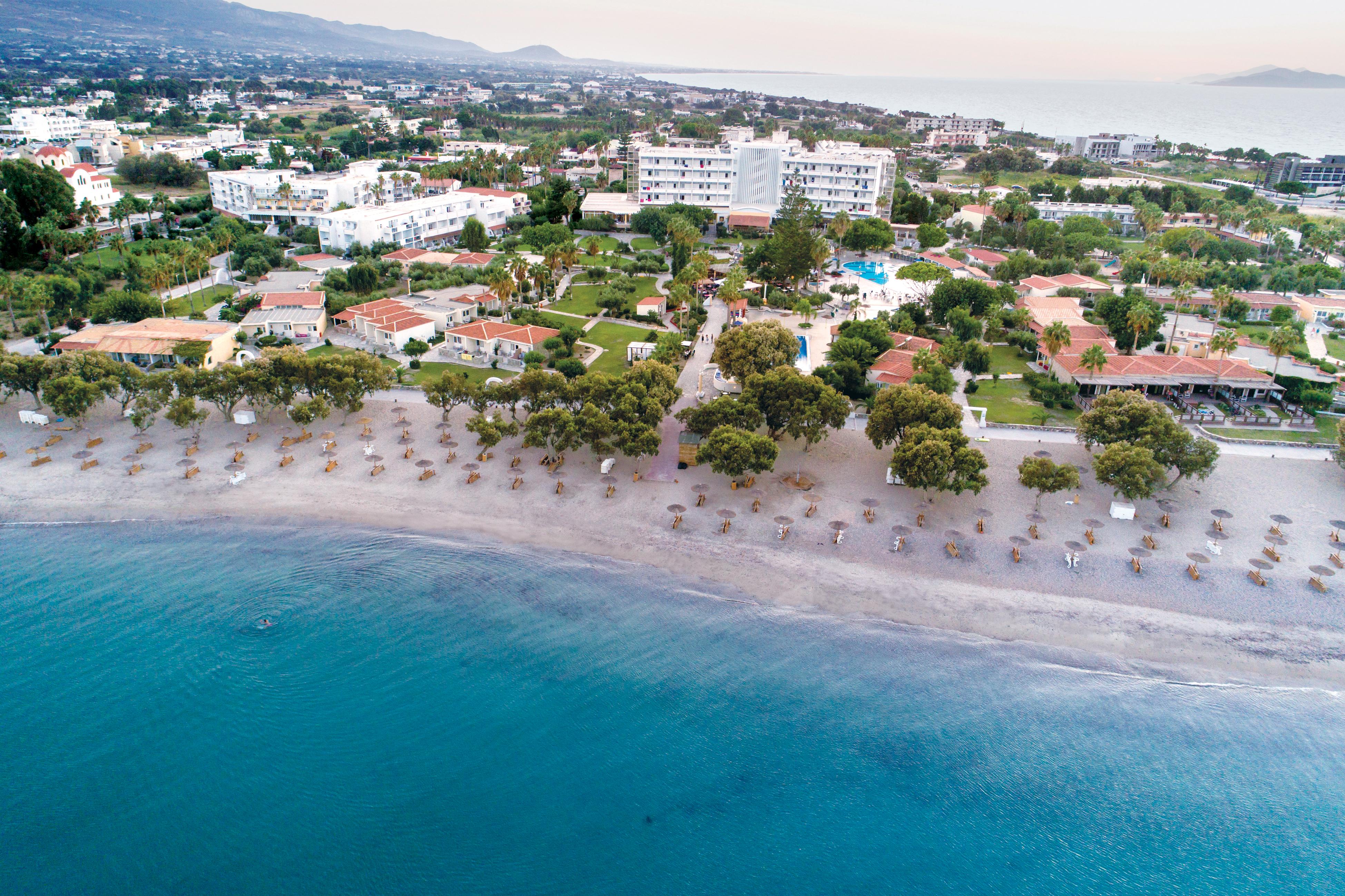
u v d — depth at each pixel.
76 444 91.81
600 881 44.66
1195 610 66.62
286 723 54.84
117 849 46.19
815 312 145.75
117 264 159.88
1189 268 134.38
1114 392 88.38
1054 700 58.34
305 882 44.38
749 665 61.28
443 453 90.81
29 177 170.50
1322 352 126.19
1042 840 48.16
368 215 184.12
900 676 60.41
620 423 83.56
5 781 50.22
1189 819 49.72
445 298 139.12
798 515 79.50
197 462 88.44
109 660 60.34
